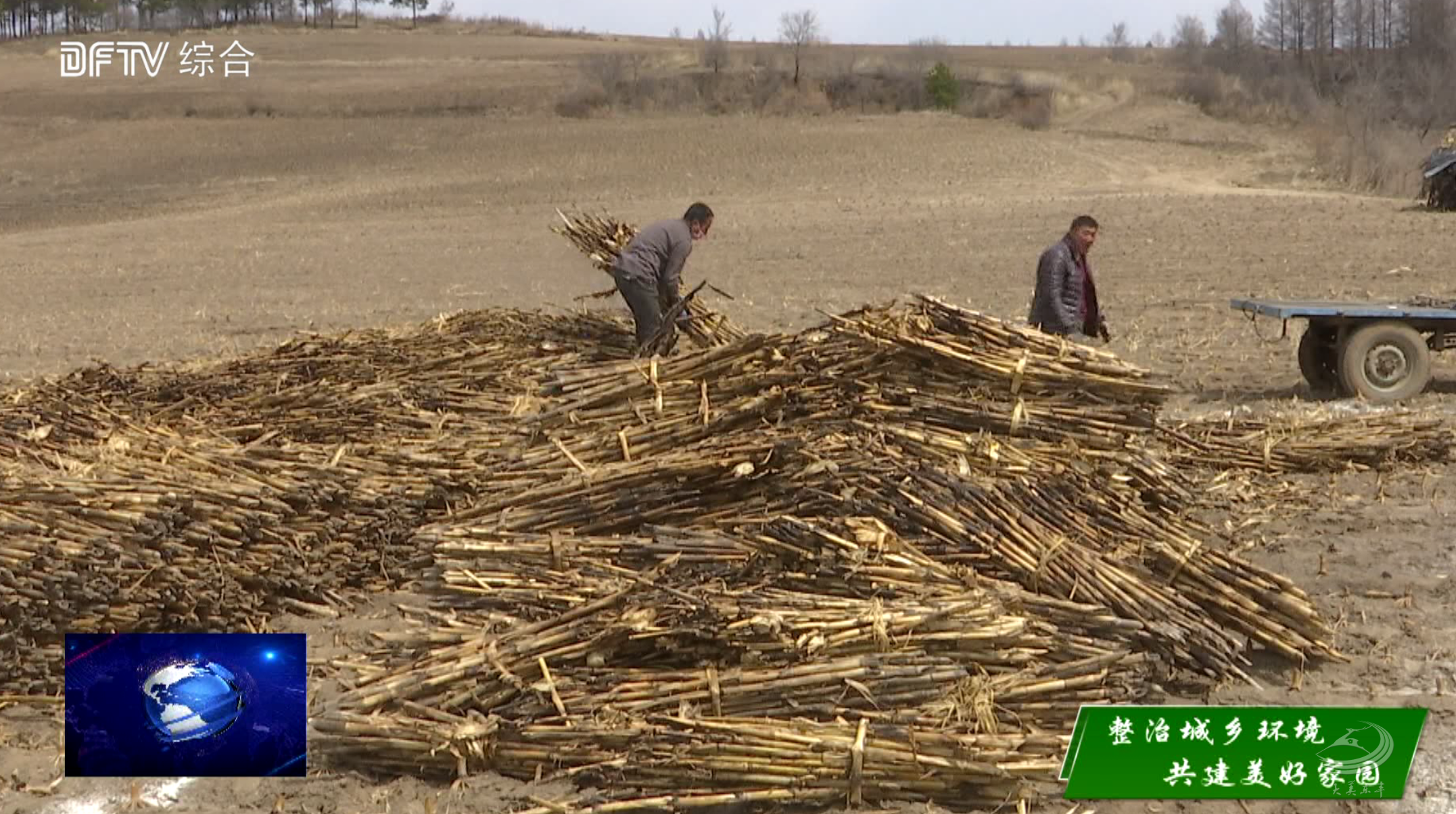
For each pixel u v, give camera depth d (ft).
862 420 58.70
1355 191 311.88
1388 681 48.24
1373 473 72.38
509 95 514.27
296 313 153.99
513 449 63.77
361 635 53.06
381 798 41.27
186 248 243.81
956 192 307.99
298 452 63.31
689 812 40.34
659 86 526.98
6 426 62.90
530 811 39.50
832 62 571.28
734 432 59.06
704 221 86.53
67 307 167.94
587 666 44.27
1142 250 188.44
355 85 570.05
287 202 334.44
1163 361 106.63
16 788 42.34
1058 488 55.16
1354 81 574.56
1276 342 114.11
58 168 407.44
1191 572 51.26
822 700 42.57
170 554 51.90
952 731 41.22
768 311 143.74
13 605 48.08
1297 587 54.54
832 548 48.62
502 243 237.04
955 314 61.16
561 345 88.07
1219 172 356.18
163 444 61.93
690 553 50.39
